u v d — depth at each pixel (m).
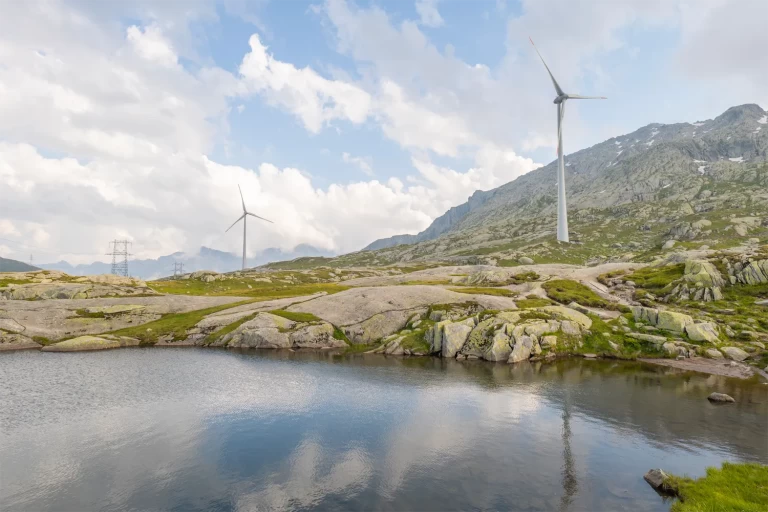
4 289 129.12
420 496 31.33
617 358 84.50
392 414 50.62
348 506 30.00
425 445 41.06
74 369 76.06
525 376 70.38
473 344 90.31
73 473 35.59
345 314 114.69
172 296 141.50
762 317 91.38
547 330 91.31
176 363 82.06
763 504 27.59
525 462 37.03
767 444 40.34
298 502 30.70
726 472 33.06
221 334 107.81
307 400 56.50
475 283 170.88
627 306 108.31
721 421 47.09
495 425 46.53
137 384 65.06
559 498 30.78
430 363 83.00
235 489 32.72
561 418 48.69
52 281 150.12
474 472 35.19
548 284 143.62
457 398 57.25
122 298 131.00
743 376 67.88
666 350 82.69
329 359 87.56
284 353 95.06
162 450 40.19
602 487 32.38
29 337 103.25
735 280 111.94
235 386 63.94
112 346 101.75
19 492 32.59
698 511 27.19
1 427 46.28
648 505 29.61
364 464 36.94
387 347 96.62
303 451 39.84
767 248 133.00
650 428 45.09
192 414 50.69
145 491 32.50
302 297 140.25
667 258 156.25
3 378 68.94
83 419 48.81
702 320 89.50
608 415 49.56
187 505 30.44
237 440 42.53
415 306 116.06
